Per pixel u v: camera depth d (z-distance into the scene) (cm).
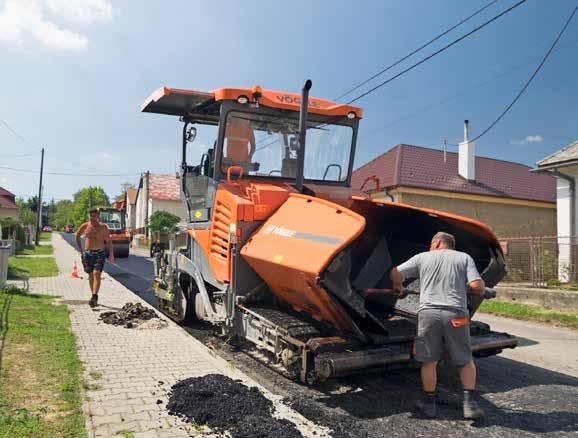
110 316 794
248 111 666
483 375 589
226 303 602
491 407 480
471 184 1888
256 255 537
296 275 479
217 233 641
